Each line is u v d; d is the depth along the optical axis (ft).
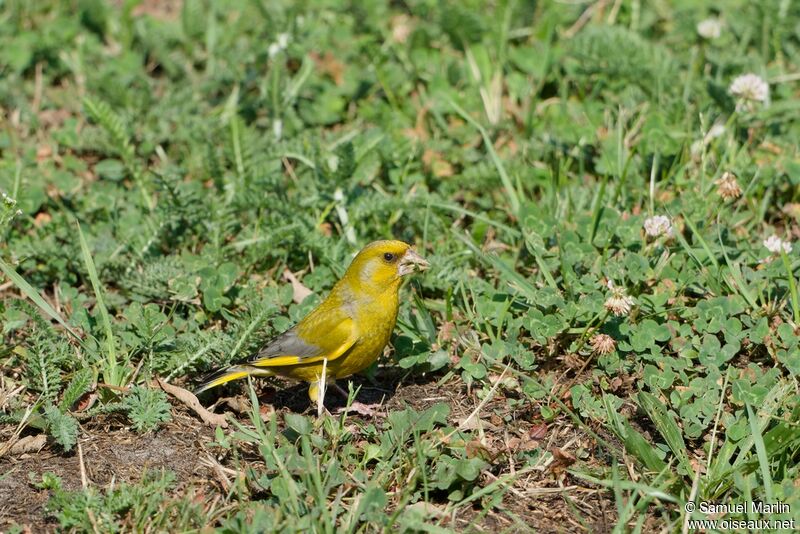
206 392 34.88
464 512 29.32
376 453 30.73
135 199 44.34
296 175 45.68
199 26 54.70
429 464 30.40
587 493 30.17
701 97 47.24
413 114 49.52
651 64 48.83
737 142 44.83
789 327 33.47
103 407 32.76
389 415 31.89
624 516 26.81
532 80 50.78
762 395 31.32
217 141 47.42
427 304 37.99
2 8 57.41
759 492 28.71
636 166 43.75
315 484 28.17
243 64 51.80
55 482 29.35
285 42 50.31
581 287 36.19
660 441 31.60
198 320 37.47
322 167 42.27
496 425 32.83
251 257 40.29
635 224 38.58
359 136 45.44
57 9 58.03
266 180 42.86
